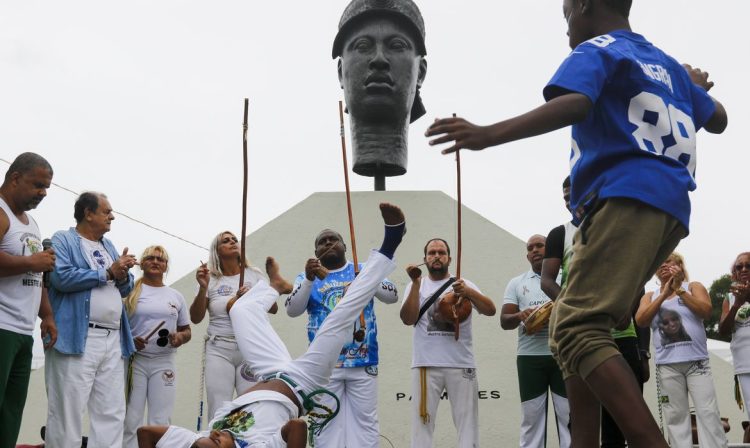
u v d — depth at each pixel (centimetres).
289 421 363
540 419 570
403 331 756
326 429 521
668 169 244
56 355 500
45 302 500
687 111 262
